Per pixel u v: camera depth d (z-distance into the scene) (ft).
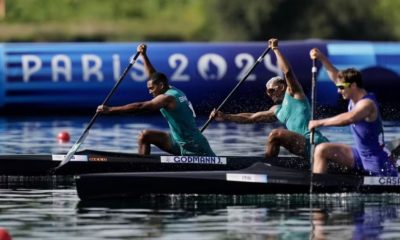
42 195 124.77
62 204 116.78
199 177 118.73
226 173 119.44
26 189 130.82
